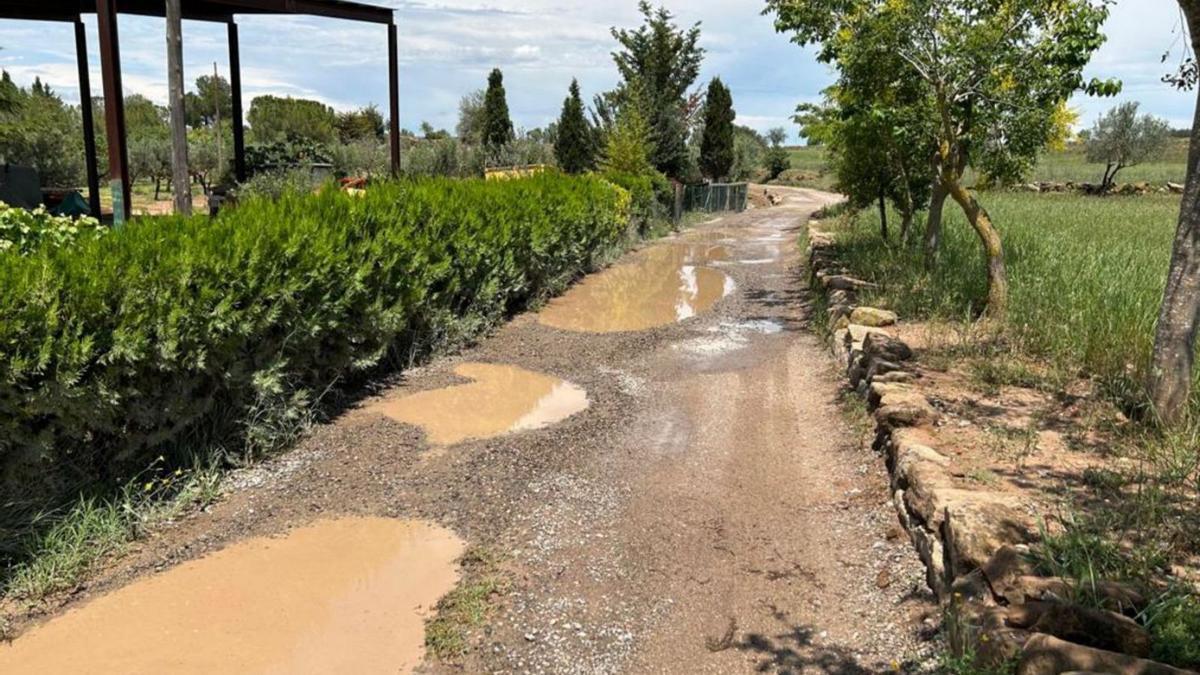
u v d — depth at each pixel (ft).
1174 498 12.23
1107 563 10.09
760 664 10.28
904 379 18.85
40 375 12.44
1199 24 14.52
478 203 29.25
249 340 17.03
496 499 15.23
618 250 52.70
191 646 10.78
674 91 91.61
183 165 31.45
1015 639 8.37
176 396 15.12
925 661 9.87
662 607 11.60
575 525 14.15
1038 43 27.20
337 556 13.19
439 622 11.27
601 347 27.58
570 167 89.66
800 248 55.72
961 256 34.63
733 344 28.22
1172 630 8.37
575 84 90.48
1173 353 15.11
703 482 16.07
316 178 56.49
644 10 88.58
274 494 15.46
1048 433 15.48
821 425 19.44
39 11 45.96
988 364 19.66
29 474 12.71
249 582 12.41
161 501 14.61
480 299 29.19
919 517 12.57
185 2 41.65
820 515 14.52
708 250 58.39
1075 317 21.13
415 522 14.37
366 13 43.52
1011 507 11.41
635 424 19.66
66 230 17.61
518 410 20.74
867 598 11.69
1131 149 102.27
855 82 30.81
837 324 26.63
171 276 14.80
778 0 31.94
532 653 10.56
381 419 19.77
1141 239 40.29
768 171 179.73
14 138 73.36
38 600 11.80
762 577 12.41
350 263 20.30
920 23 27.07
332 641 10.91
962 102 28.60
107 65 30.35
